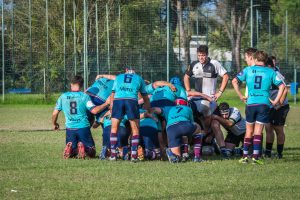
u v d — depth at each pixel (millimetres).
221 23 101438
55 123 31891
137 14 87562
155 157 30906
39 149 34750
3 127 49219
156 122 31016
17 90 83875
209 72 33812
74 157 31344
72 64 83938
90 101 31031
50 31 85750
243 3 100125
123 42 86188
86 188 22641
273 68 32250
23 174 25578
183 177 25062
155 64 86062
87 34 85250
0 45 84812
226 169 27312
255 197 21234
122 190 22297
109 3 87125
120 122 30312
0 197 21047
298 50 93188
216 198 21016
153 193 21812
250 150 32906
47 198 20938
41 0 86938
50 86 83000
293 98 88438
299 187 23141
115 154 30078
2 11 81188
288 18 95375
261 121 29312
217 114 33281
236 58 96688
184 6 97188
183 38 93812
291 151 35906
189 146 32406
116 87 30047
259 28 98062
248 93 29703
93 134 44562
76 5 86562
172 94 31578
